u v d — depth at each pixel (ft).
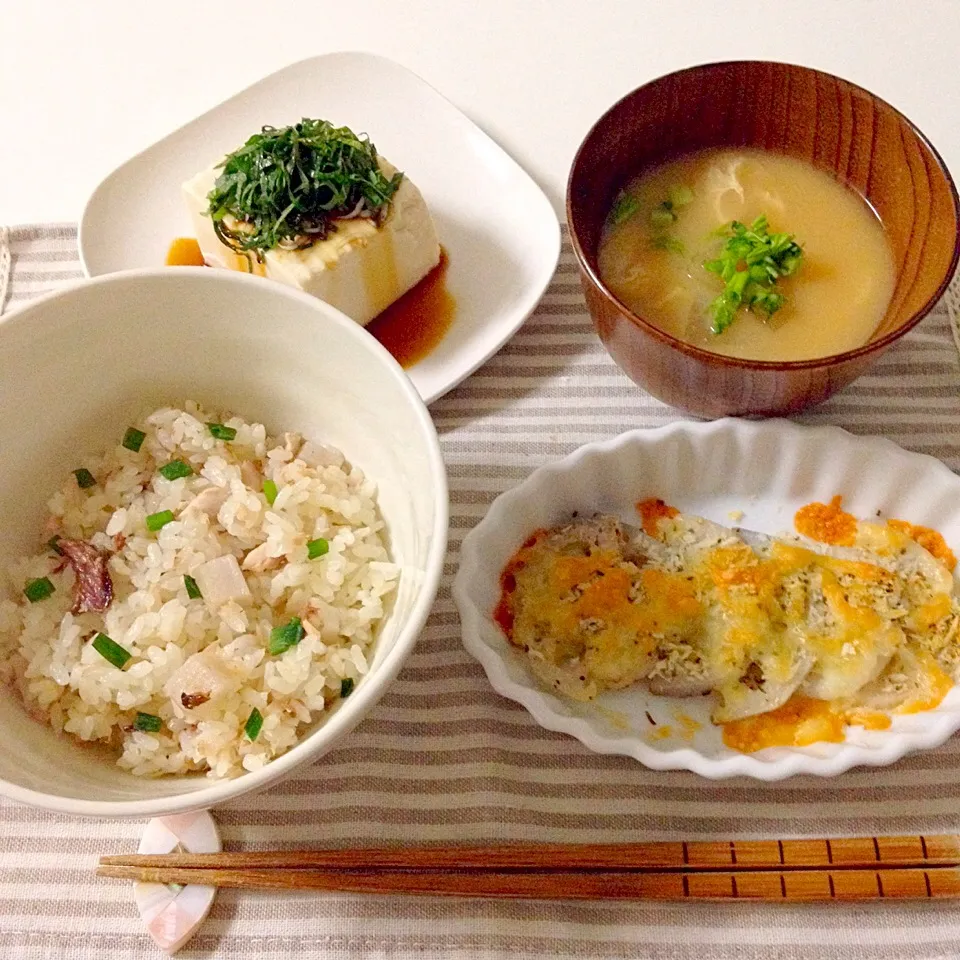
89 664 1.00
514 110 1.50
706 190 1.26
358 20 1.60
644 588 1.12
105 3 1.65
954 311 1.28
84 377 1.06
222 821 1.05
